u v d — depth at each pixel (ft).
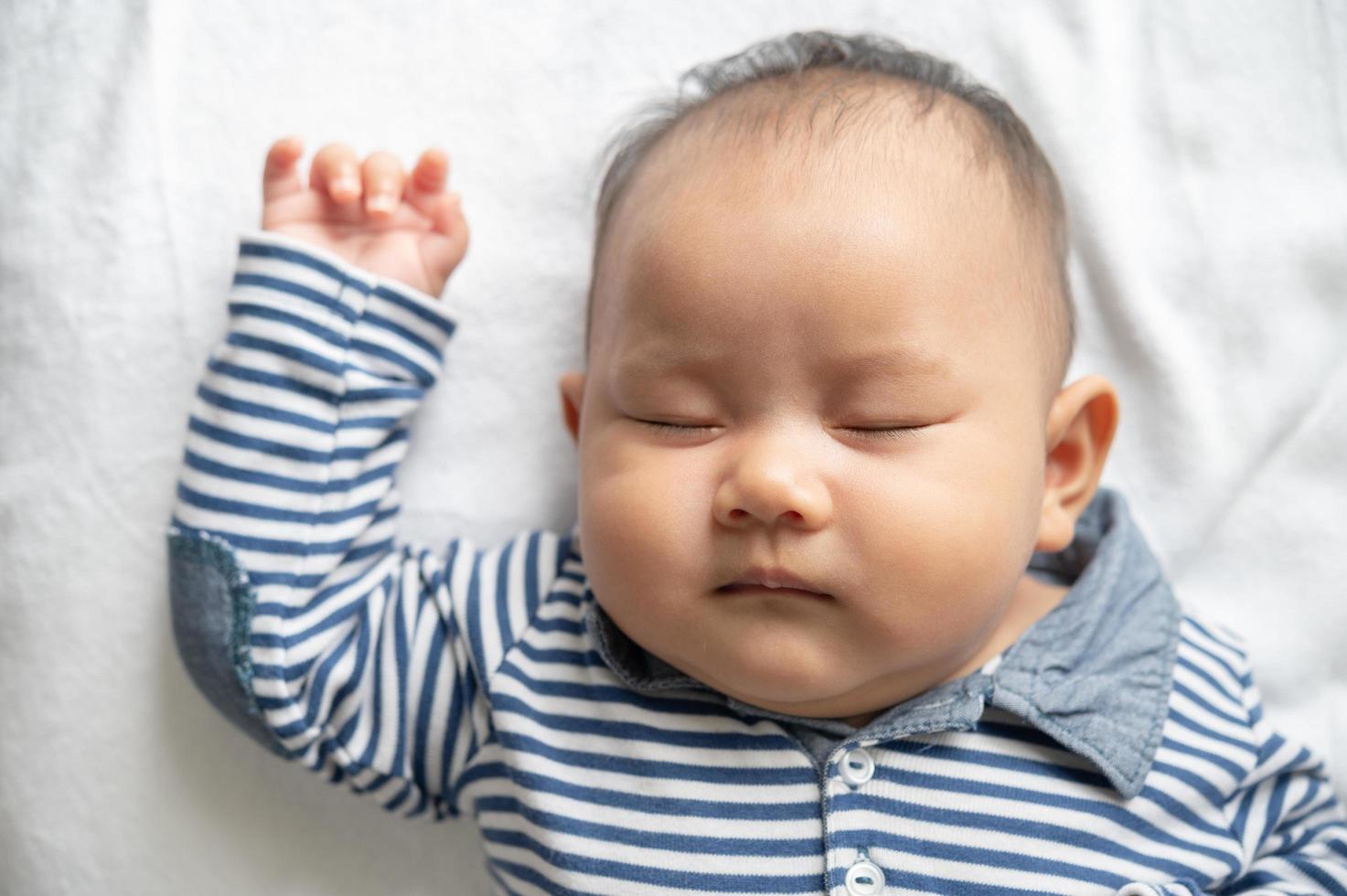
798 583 2.60
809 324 2.62
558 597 3.19
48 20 3.40
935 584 2.64
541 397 3.55
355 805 3.48
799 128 2.79
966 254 2.75
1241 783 3.08
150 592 3.36
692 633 2.70
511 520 3.51
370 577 3.19
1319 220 3.66
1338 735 3.63
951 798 2.85
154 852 3.36
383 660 3.11
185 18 3.45
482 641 3.11
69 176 3.37
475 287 3.52
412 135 3.54
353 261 3.23
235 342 3.06
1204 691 3.18
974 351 2.73
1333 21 3.69
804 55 3.17
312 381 3.05
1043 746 2.95
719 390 2.67
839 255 2.63
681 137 2.92
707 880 2.82
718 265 2.65
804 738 2.92
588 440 2.90
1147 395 3.67
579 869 2.89
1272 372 3.67
